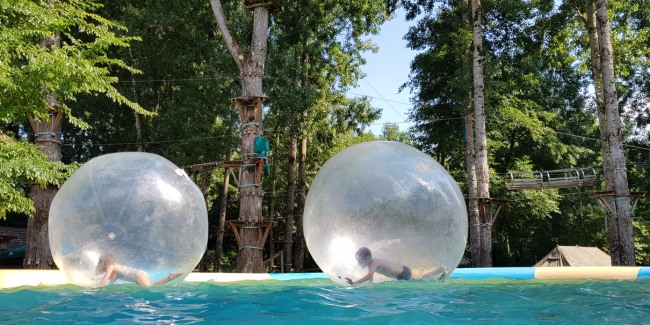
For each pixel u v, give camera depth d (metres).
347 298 3.34
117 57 18.83
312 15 18.02
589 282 4.86
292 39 16.66
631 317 2.60
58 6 7.48
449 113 19.02
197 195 4.21
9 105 6.36
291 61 16.45
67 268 3.70
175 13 17.70
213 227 26.89
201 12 18.00
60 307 3.03
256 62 11.38
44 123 8.80
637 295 3.67
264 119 22.34
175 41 18.03
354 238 3.64
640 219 23.41
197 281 5.10
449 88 18.75
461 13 16.66
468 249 22.92
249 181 10.87
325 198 3.83
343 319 2.54
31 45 6.40
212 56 17.94
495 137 19.80
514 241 24.36
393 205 3.61
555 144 20.45
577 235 22.52
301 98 16.12
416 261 3.63
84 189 3.76
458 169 21.86
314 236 3.88
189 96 17.98
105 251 3.64
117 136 21.28
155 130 20.16
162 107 20.75
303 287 4.16
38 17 6.46
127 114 20.92
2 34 6.02
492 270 5.87
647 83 21.23
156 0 18.45
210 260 26.80
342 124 20.47
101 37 7.69
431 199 3.70
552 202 19.16
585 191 23.44
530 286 4.36
